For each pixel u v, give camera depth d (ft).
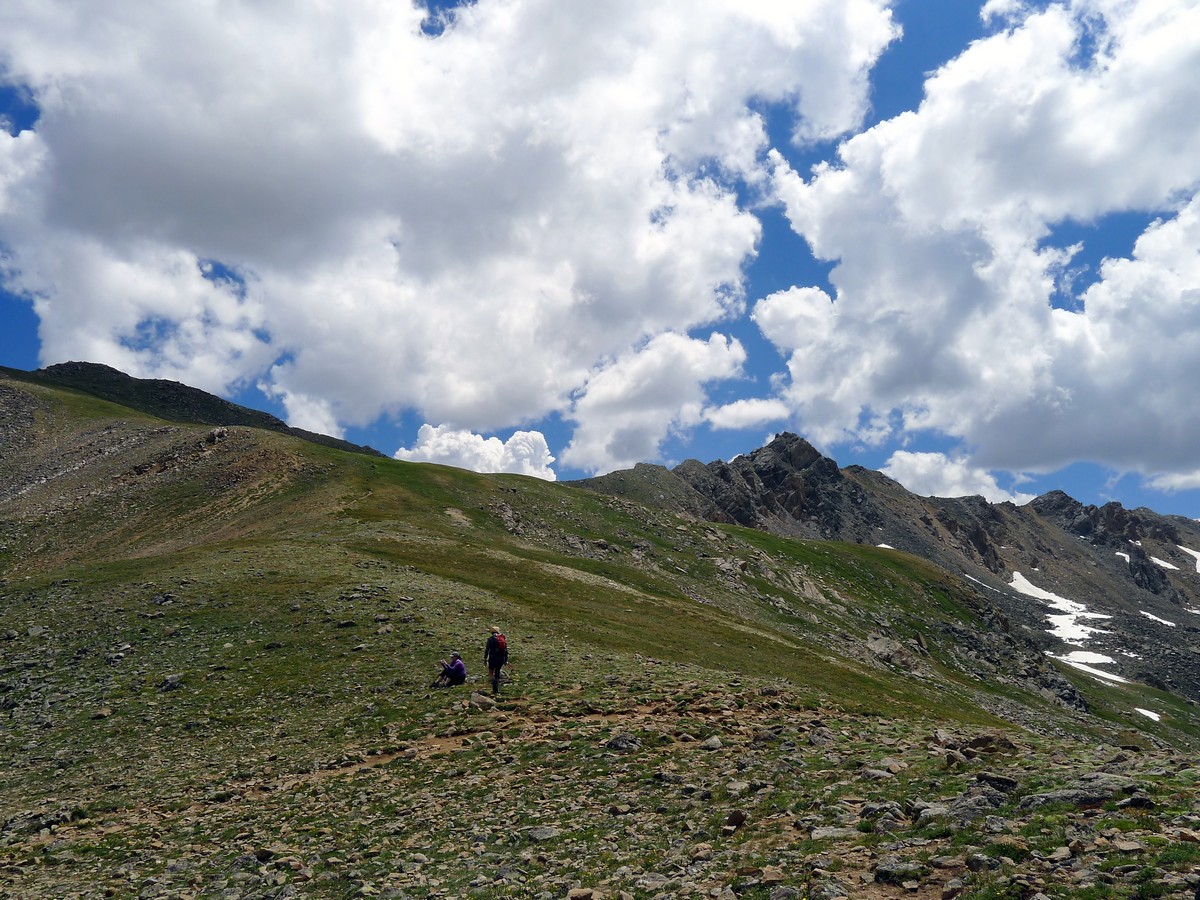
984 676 458.50
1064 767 60.29
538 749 88.69
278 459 424.05
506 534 380.99
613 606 239.09
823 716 104.42
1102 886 34.65
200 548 238.48
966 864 40.75
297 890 54.65
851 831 50.67
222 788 85.97
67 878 62.39
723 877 46.09
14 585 198.70
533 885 50.24
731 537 522.47
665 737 89.45
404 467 467.93
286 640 150.10
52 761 100.94
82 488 428.15
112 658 142.41
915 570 634.43
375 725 105.19
